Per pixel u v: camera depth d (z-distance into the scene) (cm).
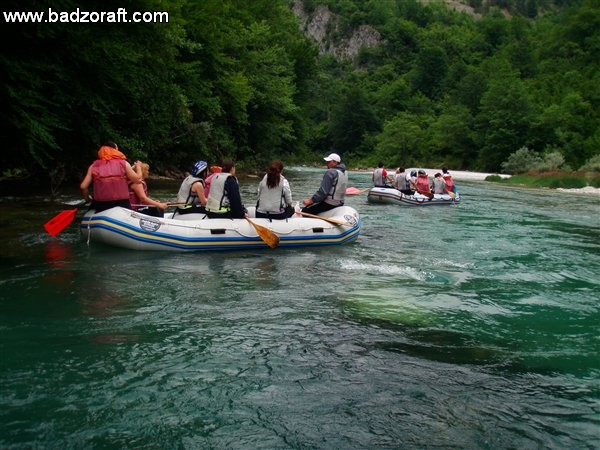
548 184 3188
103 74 1248
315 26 16462
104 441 253
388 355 373
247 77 3034
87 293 486
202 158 2386
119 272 574
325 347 383
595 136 5678
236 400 298
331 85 11250
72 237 759
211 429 268
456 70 10212
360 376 336
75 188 1458
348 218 850
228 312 452
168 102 1697
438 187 1722
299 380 327
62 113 1229
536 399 314
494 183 3569
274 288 537
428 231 1018
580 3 16075
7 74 1041
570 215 1439
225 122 2808
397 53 14400
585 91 6919
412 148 7512
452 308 496
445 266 684
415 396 312
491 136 5828
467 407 301
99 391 301
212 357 355
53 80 1170
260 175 3091
